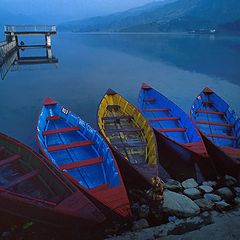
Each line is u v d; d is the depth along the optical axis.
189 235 4.61
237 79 27.94
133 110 12.55
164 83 26.09
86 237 5.72
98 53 55.81
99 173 8.17
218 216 6.07
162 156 10.55
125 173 8.32
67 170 8.17
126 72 33.09
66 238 5.68
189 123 11.26
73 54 53.19
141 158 8.89
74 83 26.14
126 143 10.09
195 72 32.62
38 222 5.73
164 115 13.88
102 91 22.83
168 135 11.12
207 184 8.42
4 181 7.08
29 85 25.02
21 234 5.66
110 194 6.34
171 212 6.69
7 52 34.28
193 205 6.87
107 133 11.02
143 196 7.51
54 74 31.09
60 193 6.33
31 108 17.78
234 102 18.97
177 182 8.41
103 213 6.25
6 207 5.64
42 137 10.11
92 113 16.91
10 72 31.27
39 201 5.79
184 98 20.41
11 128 14.09
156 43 88.62
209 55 51.12
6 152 8.58
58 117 12.30
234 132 11.20
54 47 70.88
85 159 9.12
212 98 15.25
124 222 6.11
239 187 8.16
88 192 6.36
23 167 7.68
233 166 8.66
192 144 9.34
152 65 39.00
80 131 11.10
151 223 6.42
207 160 9.18
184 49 65.19
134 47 71.94
